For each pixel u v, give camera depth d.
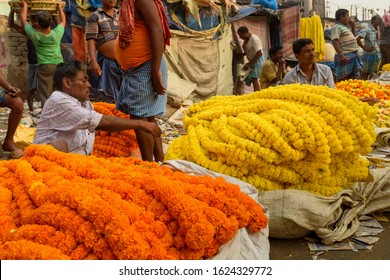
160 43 4.03
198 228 2.23
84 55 10.05
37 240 2.09
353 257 2.98
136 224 2.21
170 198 2.38
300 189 3.48
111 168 2.87
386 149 5.15
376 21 13.87
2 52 10.14
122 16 4.02
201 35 9.95
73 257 2.07
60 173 2.70
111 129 3.65
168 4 9.48
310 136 3.24
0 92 5.32
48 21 7.77
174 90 9.14
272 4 12.93
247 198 2.66
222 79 10.62
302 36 13.77
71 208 2.21
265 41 13.52
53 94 3.65
